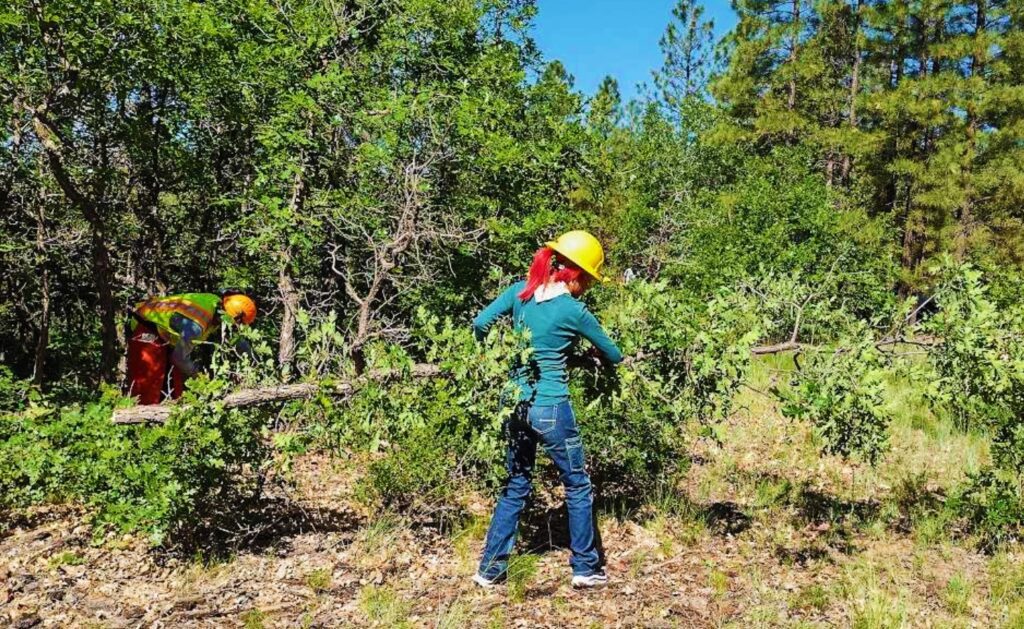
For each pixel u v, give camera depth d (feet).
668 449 19.29
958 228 70.59
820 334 16.52
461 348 13.55
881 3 80.64
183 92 30.37
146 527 13.75
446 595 13.37
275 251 26.32
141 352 22.89
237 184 34.40
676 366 15.11
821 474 21.99
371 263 25.93
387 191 22.98
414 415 13.94
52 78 25.93
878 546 16.34
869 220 66.33
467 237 23.82
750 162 71.61
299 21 26.20
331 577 13.96
